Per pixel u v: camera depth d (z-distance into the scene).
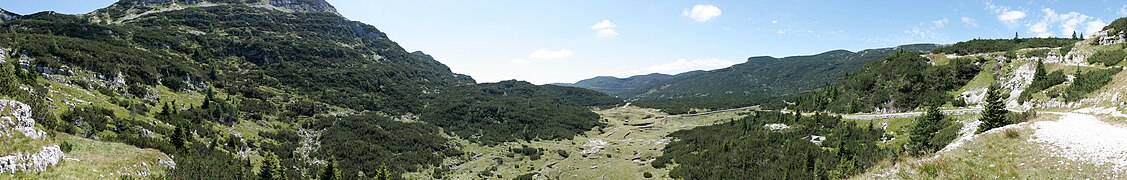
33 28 140.00
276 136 95.50
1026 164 31.34
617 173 90.31
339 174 74.50
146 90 94.75
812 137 74.25
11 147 36.50
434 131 126.38
